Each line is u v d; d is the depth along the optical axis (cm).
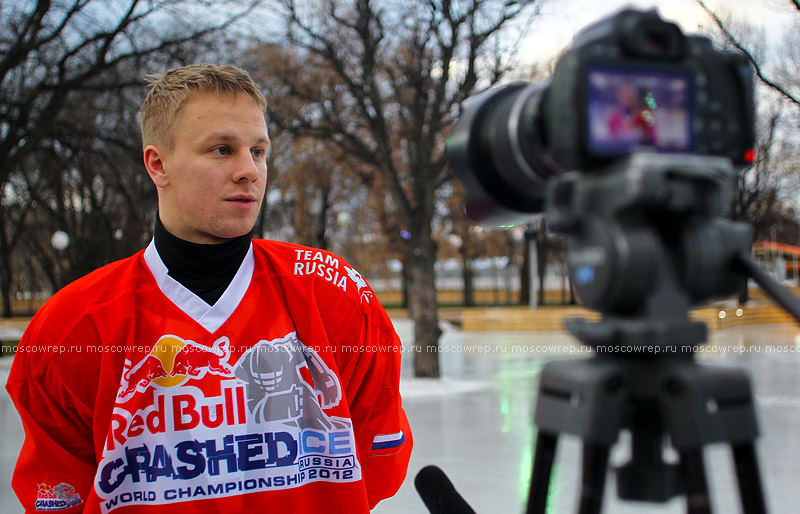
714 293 82
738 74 85
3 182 998
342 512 146
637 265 76
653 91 81
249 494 138
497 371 1272
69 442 141
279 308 147
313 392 147
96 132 1104
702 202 80
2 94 1041
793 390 939
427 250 1148
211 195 136
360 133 1439
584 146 78
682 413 76
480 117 100
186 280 142
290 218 2636
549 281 4566
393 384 160
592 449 78
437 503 117
